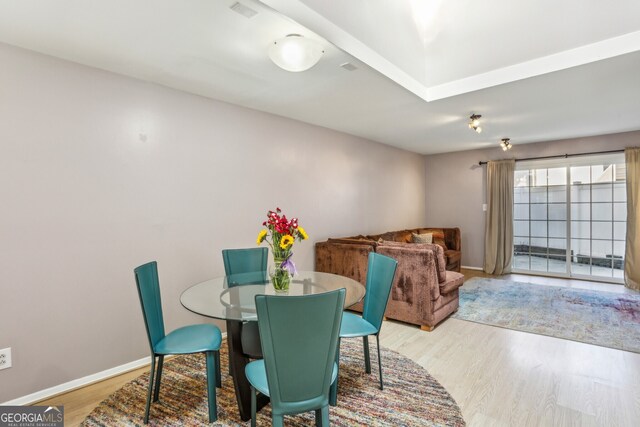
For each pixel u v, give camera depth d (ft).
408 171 21.25
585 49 8.20
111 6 5.67
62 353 7.63
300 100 10.81
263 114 12.05
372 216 17.85
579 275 18.06
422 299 11.14
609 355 9.18
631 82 9.48
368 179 17.54
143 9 5.78
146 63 7.95
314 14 6.57
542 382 7.88
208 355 6.59
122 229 8.55
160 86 9.29
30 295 7.20
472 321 11.93
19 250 7.06
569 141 17.79
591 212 17.61
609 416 6.58
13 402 7.01
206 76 8.75
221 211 10.75
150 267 7.05
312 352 4.94
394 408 6.92
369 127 14.80
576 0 7.45
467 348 9.77
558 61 8.59
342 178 15.75
